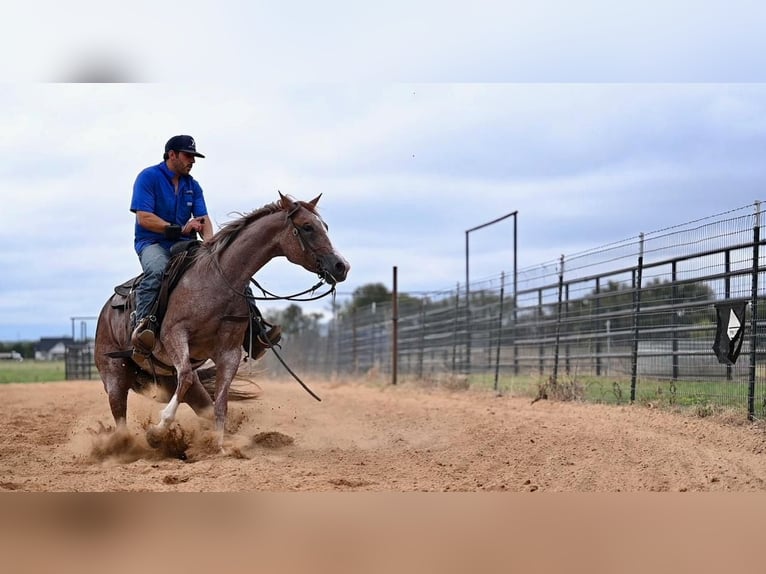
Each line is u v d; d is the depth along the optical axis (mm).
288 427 15195
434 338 34438
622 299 20609
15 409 20109
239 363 11180
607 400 18531
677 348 17297
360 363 44375
